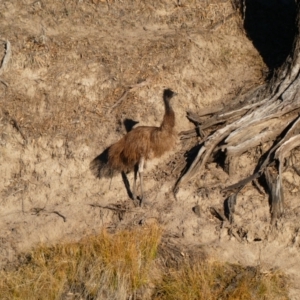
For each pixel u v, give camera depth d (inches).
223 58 506.9
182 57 498.9
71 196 452.1
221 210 430.9
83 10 538.3
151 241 412.5
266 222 423.5
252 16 537.3
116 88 486.6
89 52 502.0
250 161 447.8
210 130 468.4
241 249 418.6
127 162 442.3
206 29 527.8
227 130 450.9
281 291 395.9
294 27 475.8
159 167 457.7
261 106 460.8
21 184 458.6
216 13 536.7
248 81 491.5
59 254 416.8
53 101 482.3
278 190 426.6
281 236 419.2
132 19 536.1
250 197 433.4
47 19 530.6
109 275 399.9
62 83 487.8
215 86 489.1
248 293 388.5
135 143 434.6
